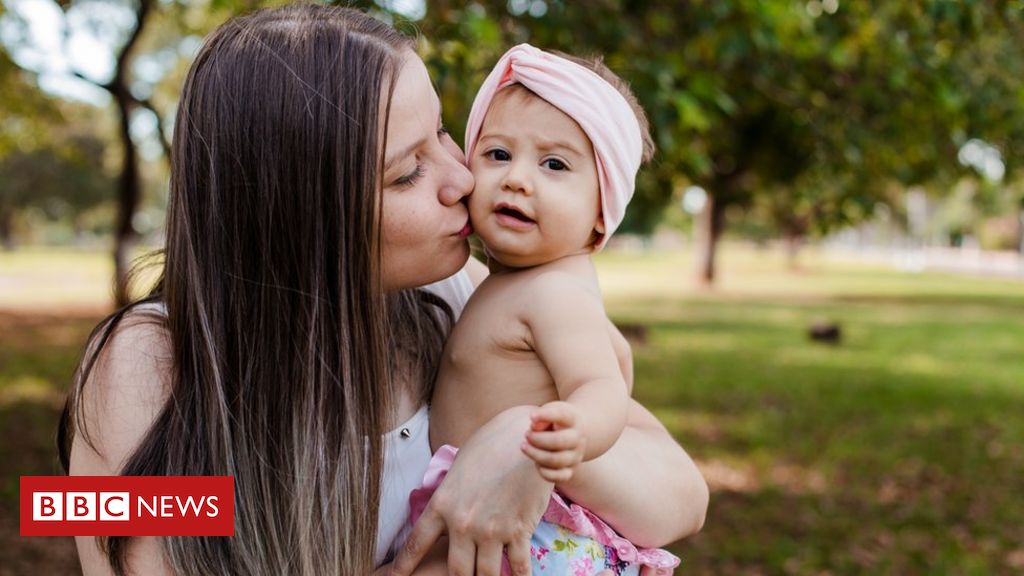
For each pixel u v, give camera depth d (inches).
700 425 303.9
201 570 46.4
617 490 51.3
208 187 47.9
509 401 51.9
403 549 49.1
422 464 56.0
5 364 387.9
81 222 1999.3
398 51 50.2
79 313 620.7
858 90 183.3
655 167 149.8
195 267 47.9
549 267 53.4
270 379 48.1
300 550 47.4
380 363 49.8
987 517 217.5
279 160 47.1
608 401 45.8
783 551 192.2
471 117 55.7
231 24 50.6
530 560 49.0
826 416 322.3
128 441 47.2
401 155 48.5
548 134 51.8
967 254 2087.8
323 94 46.9
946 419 321.7
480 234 52.9
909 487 239.8
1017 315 734.5
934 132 201.3
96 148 1121.4
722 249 2583.7
